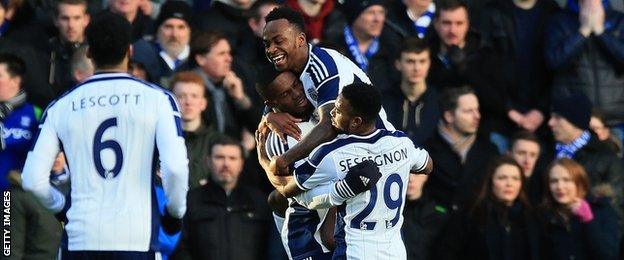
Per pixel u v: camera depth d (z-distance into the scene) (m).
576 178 29.44
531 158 31.22
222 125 30.91
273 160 21.64
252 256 28.94
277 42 21.92
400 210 22.20
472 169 31.11
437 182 31.03
